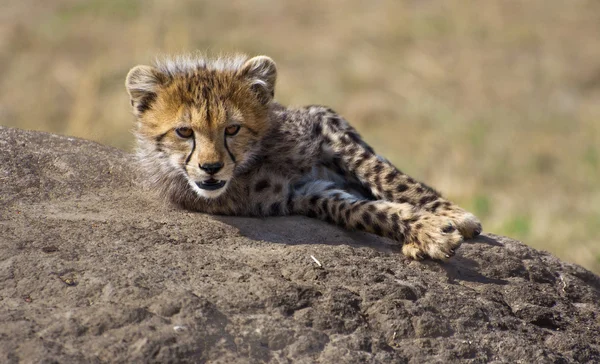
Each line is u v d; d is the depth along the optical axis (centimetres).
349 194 1022
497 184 2377
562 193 2305
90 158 1089
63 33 3259
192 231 925
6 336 689
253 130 1012
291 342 749
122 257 826
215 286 795
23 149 1068
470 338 819
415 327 804
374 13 3800
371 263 888
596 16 3769
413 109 2850
